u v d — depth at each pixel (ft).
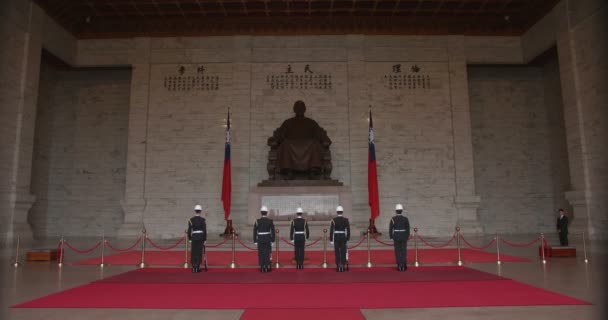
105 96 71.10
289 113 66.80
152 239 62.44
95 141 70.28
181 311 19.71
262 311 19.60
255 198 57.57
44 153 68.44
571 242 53.06
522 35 69.15
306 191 57.62
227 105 66.74
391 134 66.64
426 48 68.54
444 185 65.72
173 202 64.85
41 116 67.77
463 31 68.85
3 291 24.63
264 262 32.58
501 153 70.64
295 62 67.87
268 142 61.52
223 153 65.82
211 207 64.64
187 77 67.51
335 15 66.80
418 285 26.18
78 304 21.20
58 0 60.90
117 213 68.69
